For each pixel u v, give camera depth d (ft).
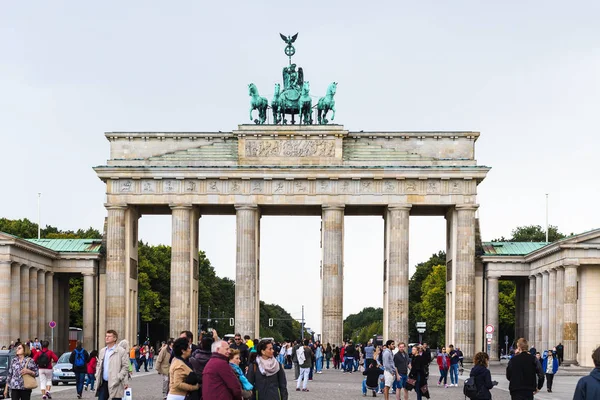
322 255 590.96
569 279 492.95
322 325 586.04
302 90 604.08
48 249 581.53
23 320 545.44
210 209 620.90
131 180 589.73
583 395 110.22
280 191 588.91
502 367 561.02
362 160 590.96
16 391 217.56
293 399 295.69
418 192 587.68
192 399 151.12
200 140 598.34
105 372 183.62
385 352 271.08
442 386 381.81
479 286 602.03
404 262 583.99
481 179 587.68
